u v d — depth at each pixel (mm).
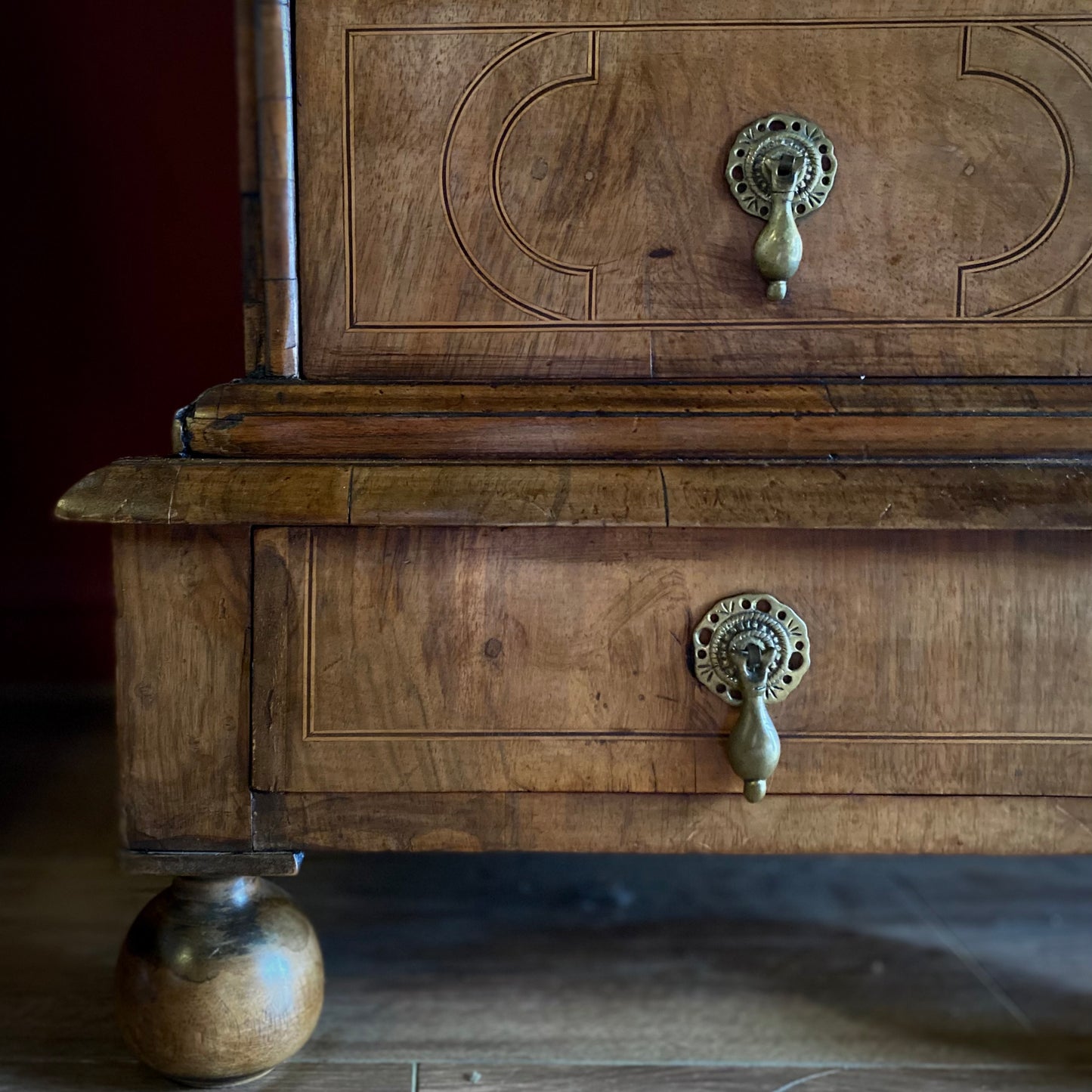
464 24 624
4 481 1296
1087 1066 736
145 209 1281
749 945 928
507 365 641
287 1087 698
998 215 629
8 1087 686
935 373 637
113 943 893
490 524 589
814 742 618
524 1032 776
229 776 620
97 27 1247
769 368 639
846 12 621
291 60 625
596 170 631
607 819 627
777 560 612
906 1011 812
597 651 615
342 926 961
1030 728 614
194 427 627
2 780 1238
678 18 623
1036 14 618
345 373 642
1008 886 1068
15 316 1281
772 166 613
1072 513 585
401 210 633
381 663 615
